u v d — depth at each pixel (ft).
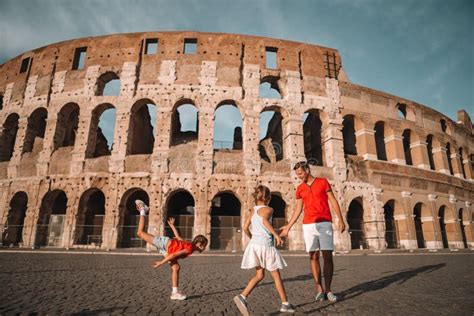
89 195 106.11
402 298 24.98
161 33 120.37
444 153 146.30
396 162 126.41
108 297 24.81
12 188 109.70
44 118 134.10
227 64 116.88
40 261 54.95
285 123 117.39
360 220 115.24
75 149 107.86
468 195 152.76
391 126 131.13
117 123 109.29
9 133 126.21
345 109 123.03
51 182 105.91
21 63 129.70
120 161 104.42
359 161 119.24
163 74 114.32
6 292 26.35
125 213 103.50
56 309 20.76
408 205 122.31
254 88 115.34
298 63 123.13
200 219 98.63
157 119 108.88
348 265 53.83
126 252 78.59
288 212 104.78
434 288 29.43
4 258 59.98
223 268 48.78
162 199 100.17
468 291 27.84
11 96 125.59
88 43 122.11
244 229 22.91
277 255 21.22
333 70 126.93
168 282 33.45
